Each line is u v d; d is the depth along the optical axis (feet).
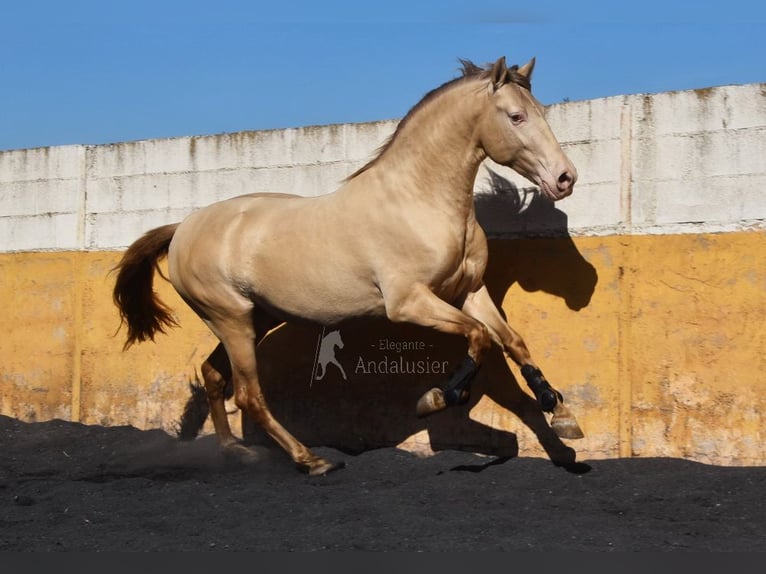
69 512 19.27
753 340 21.30
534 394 21.83
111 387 30.66
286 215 23.25
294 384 27.12
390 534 16.80
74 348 31.45
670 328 22.30
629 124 23.00
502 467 22.44
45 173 32.37
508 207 24.43
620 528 17.06
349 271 22.00
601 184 23.26
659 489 19.76
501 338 21.75
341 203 22.33
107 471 25.00
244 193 28.66
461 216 21.53
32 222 32.60
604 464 22.15
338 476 23.02
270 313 23.98
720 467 21.18
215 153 29.19
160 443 27.94
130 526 17.98
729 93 21.81
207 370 26.00
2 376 32.96
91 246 31.37
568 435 20.34
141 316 26.68
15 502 20.35
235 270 23.72
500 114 20.83
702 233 22.00
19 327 32.68
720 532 16.74
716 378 21.70
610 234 23.08
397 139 21.98
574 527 17.13
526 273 24.11
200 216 25.00
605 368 23.00
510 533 16.80
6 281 33.04
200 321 28.96
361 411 26.09
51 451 27.53
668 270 22.35
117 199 30.94
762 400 21.15
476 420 24.49
